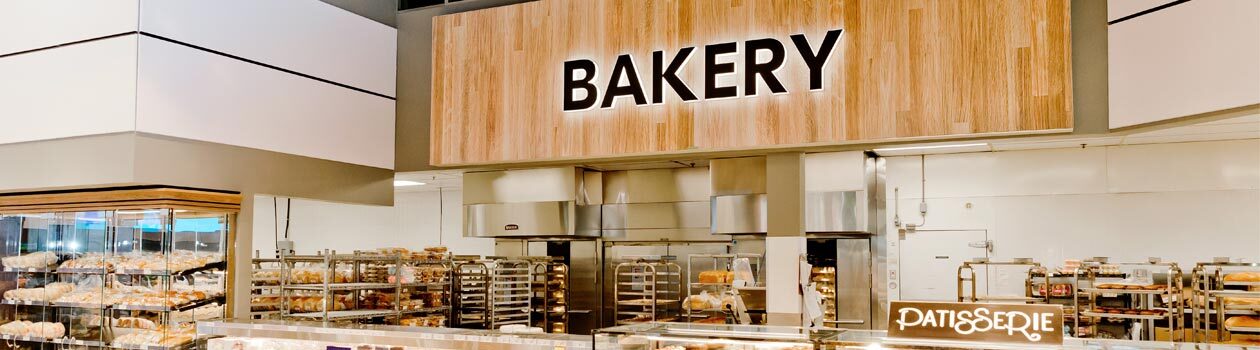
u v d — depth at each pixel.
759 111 7.65
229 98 7.72
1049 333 4.30
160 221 7.37
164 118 7.17
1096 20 6.96
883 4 7.36
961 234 9.63
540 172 9.87
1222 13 6.02
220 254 7.71
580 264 10.48
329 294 8.69
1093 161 9.15
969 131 7.03
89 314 7.74
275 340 6.46
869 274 9.23
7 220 8.28
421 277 9.21
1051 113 6.83
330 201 8.66
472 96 8.84
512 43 8.70
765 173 8.39
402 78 9.48
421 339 5.83
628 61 8.16
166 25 7.23
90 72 7.22
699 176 10.01
